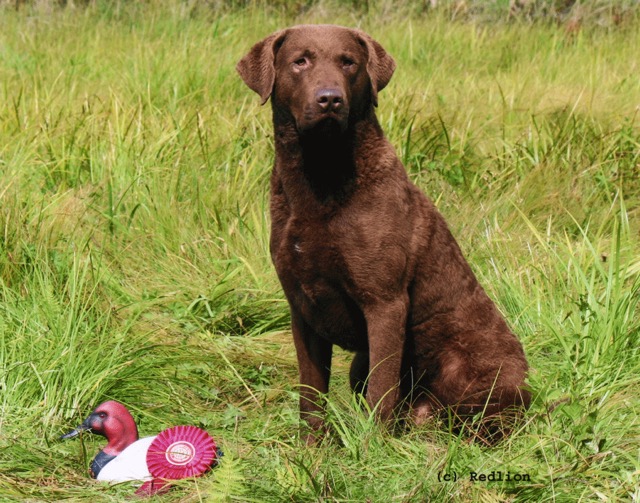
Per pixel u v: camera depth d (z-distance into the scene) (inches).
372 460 185.5
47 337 226.1
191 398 227.6
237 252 292.7
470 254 291.9
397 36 569.3
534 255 284.7
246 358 242.7
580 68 509.0
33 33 561.0
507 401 211.3
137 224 305.7
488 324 217.9
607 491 170.2
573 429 188.2
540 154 360.5
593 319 231.1
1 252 257.0
